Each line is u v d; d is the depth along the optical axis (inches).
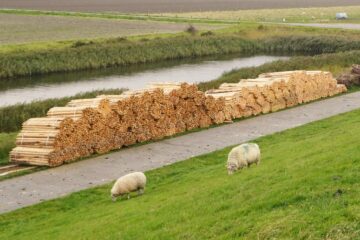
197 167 1150.3
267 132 1448.1
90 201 967.6
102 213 839.7
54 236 762.8
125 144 1339.8
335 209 566.6
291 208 603.2
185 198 786.8
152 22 5034.5
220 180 858.1
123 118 1331.2
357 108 1705.2
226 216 638.5
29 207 952.3
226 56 3831.2
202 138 1409.9
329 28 4500.5
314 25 4827.8
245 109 1636.3
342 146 855.7
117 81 2800.2
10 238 805.9
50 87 2615.7
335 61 2667.3
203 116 1523.1
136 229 689.6
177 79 2837.1
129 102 1339.8
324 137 1096.2
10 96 2389.3
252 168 880.9
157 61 3550.7
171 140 1400.1
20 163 1214.9
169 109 1428.4
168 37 3971.5
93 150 1278.3
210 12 6712.6
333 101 1851.6
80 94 2054.6
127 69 3213.6
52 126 1211.2
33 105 1800.0
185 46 3826.3
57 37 3762.3
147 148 1327.5
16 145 1258.6
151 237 643.5
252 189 716.7
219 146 1321.4
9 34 3843.5
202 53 3860.7
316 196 616.4
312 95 1855.3
